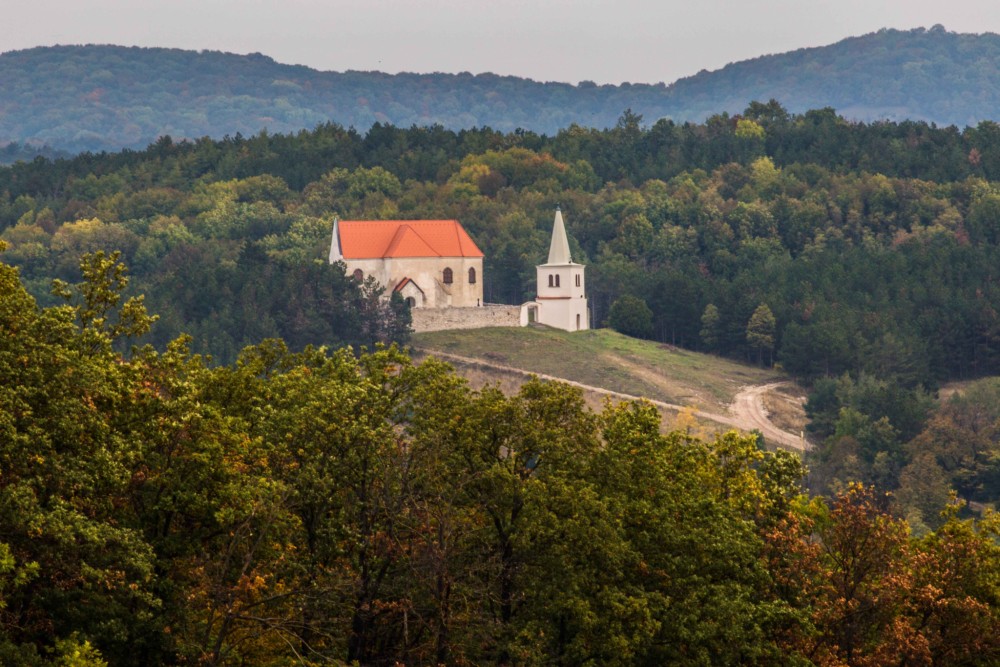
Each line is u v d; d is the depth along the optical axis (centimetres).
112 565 18450
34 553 17988
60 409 18300
